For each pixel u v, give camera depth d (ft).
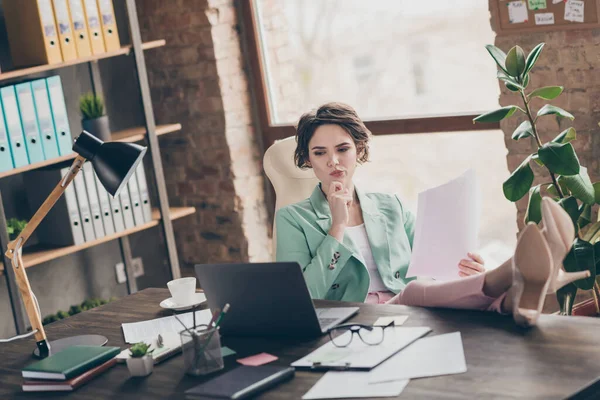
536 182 11.83
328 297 9.03
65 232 12.82
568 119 11.31
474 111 12.84
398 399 5.49
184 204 15.52
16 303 12.08
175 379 6.46
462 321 6.76
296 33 14.38
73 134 14.14
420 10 13.05
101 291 14.51
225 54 14.48
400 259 9.30
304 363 6.31
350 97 14.11
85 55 12.84
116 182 7.38
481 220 13.07
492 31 12.27
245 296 6.99
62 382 6.57
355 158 9.14
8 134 12.01
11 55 12.84
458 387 5.55
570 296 9.65
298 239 9.20
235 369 6.34
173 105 15.08
